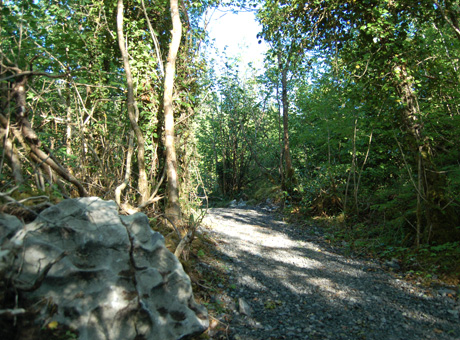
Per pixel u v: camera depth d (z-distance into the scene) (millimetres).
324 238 8078
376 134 9453
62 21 5648
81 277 2652
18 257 2494
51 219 2850
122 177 5566
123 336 2637
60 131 5527
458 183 6094
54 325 2414
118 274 2801
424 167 6227
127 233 3043
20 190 3225
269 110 18562
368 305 4352
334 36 8047
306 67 9453
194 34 7254
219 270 5164
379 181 10008
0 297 2318
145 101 6441
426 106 6840
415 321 3904
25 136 3465
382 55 6828
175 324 2857
